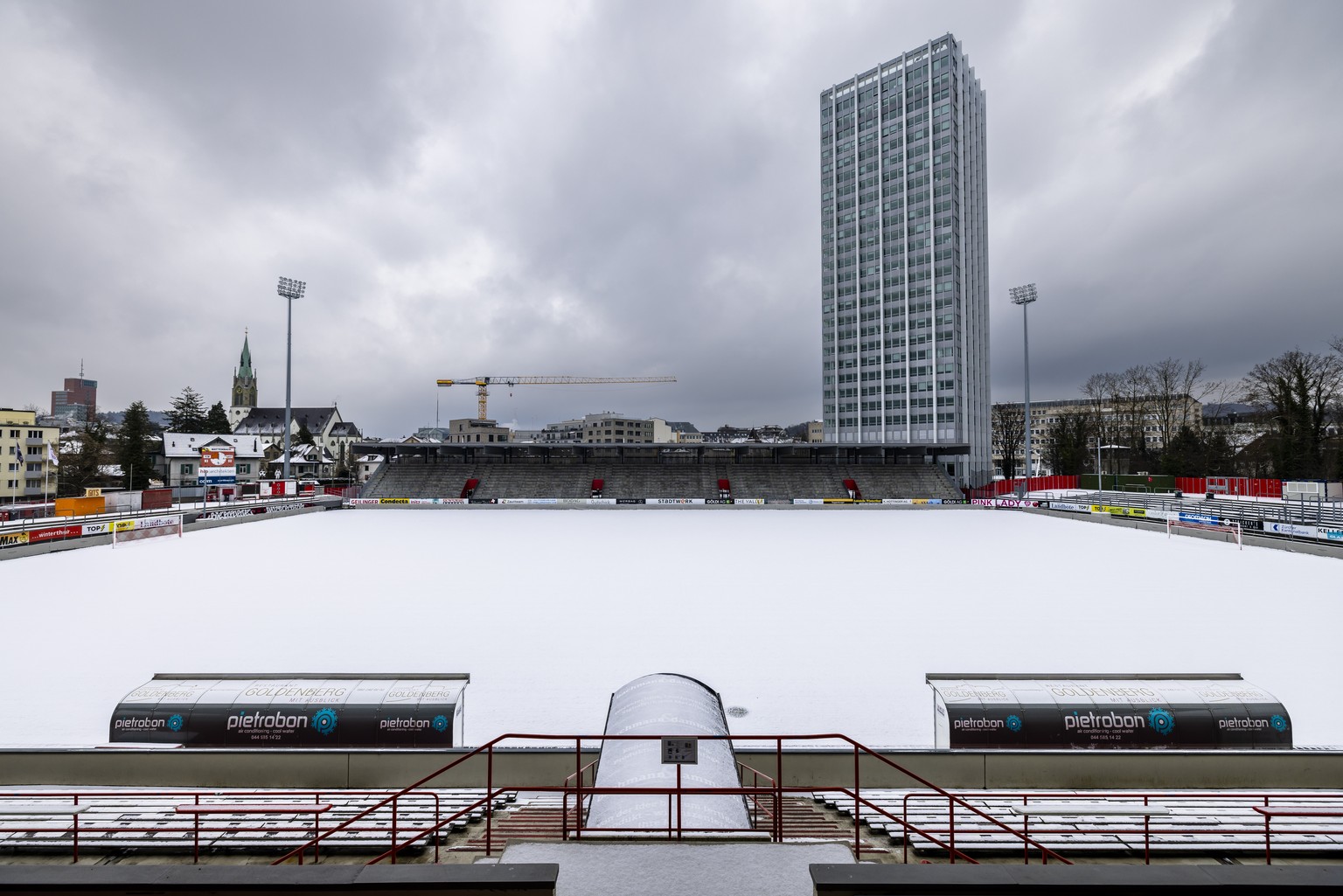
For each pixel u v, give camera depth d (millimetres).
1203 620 22000
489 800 6570
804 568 32281
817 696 15523
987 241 106438
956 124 93000
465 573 30891
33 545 37250
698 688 10164
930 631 20812
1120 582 28547
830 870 3496
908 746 12969
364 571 31609
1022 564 33562
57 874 3303
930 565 33344
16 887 3283
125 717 11703
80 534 40812
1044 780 10680
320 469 122750
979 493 78938
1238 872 3266
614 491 77688
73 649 18797
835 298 102125
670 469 81312
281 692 12289
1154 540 43375
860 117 99312
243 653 18547
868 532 48375
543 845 4305
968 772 10711
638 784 6828
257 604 24531
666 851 4258
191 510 55656
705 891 3920
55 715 14258
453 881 3449
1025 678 12766
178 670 17188
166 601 24953
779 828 6242
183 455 86188
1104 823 8609
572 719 14211
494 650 18891
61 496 74938
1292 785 10516
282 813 8570
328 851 7957
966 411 94000
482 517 61438
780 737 6473
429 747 11828
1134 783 10633
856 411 99750
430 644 19453
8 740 13062
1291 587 27266
